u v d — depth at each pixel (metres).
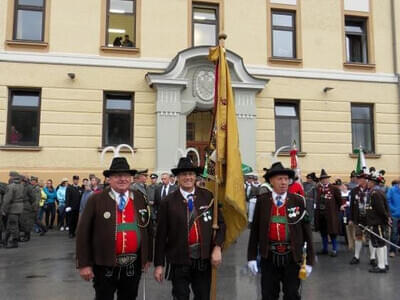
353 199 9.13
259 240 4.80
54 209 14.66
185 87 15.91
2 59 15.02
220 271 8.32
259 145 16.62
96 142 15.43
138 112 15.81
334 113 17.61
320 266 8.93
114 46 15.95
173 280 4.48
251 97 16.47
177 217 4.49
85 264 4.17
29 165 14.87
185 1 16.62
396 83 18.39
